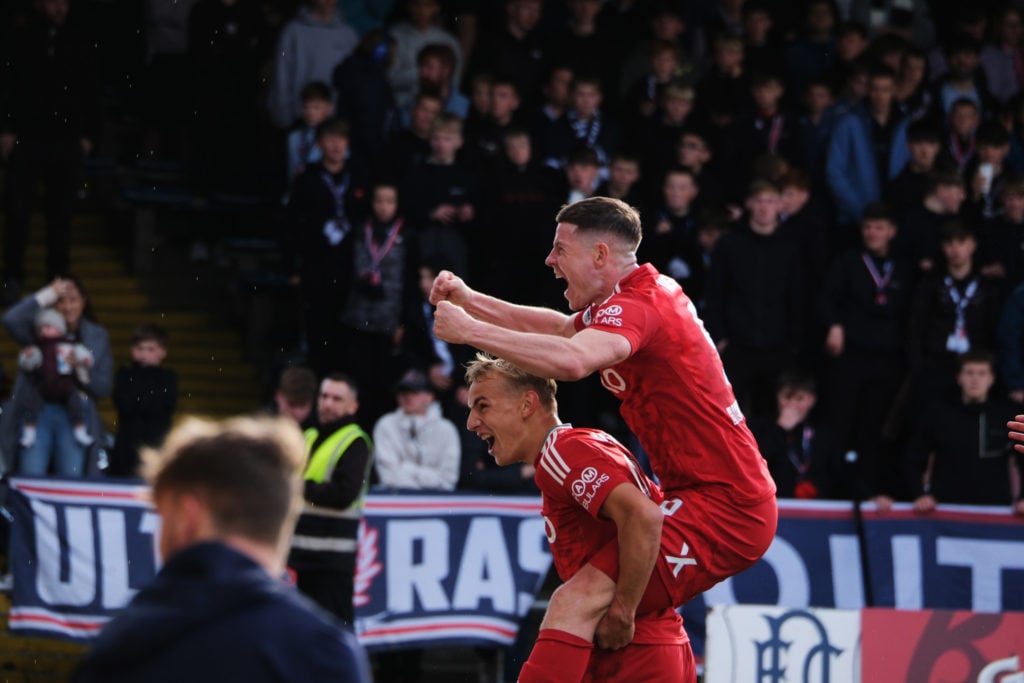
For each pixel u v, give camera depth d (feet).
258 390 72.69
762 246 59.21
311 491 44.09
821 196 67.92
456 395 59.00
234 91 76.07
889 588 50.55
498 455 29.27
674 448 27.99
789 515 51.03
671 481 28.53
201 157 76.43
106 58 83.82
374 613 48.60
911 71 71.56
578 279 27.84
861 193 66.08
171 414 57.77
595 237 27.63
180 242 79.30
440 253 60.90
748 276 59.06
